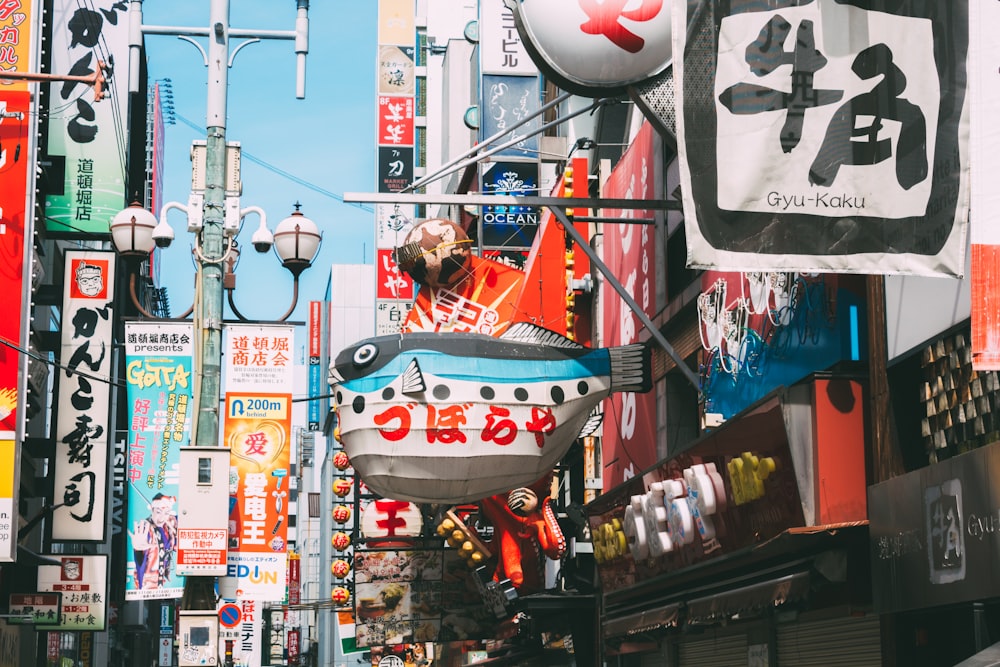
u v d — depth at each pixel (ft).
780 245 34.37
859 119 34.88
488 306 73.05
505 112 115.55
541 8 46.39
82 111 94.43
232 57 66.64
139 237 65.82
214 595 63.36
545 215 82.02
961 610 39.37
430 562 91.66
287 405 72.02
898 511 37.58
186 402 76.23
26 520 102.17
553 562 90.27
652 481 58.49
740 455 46.91
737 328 54.54
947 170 34.63
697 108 34.83
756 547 43.50
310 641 323.98
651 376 65.41
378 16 214.07
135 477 76.38
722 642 59.16
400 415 62.75
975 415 36.83
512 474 63.57
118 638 183.93
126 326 76.28
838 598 41.63
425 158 208.54
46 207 93.25
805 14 35.29
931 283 38.42
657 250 68.03
